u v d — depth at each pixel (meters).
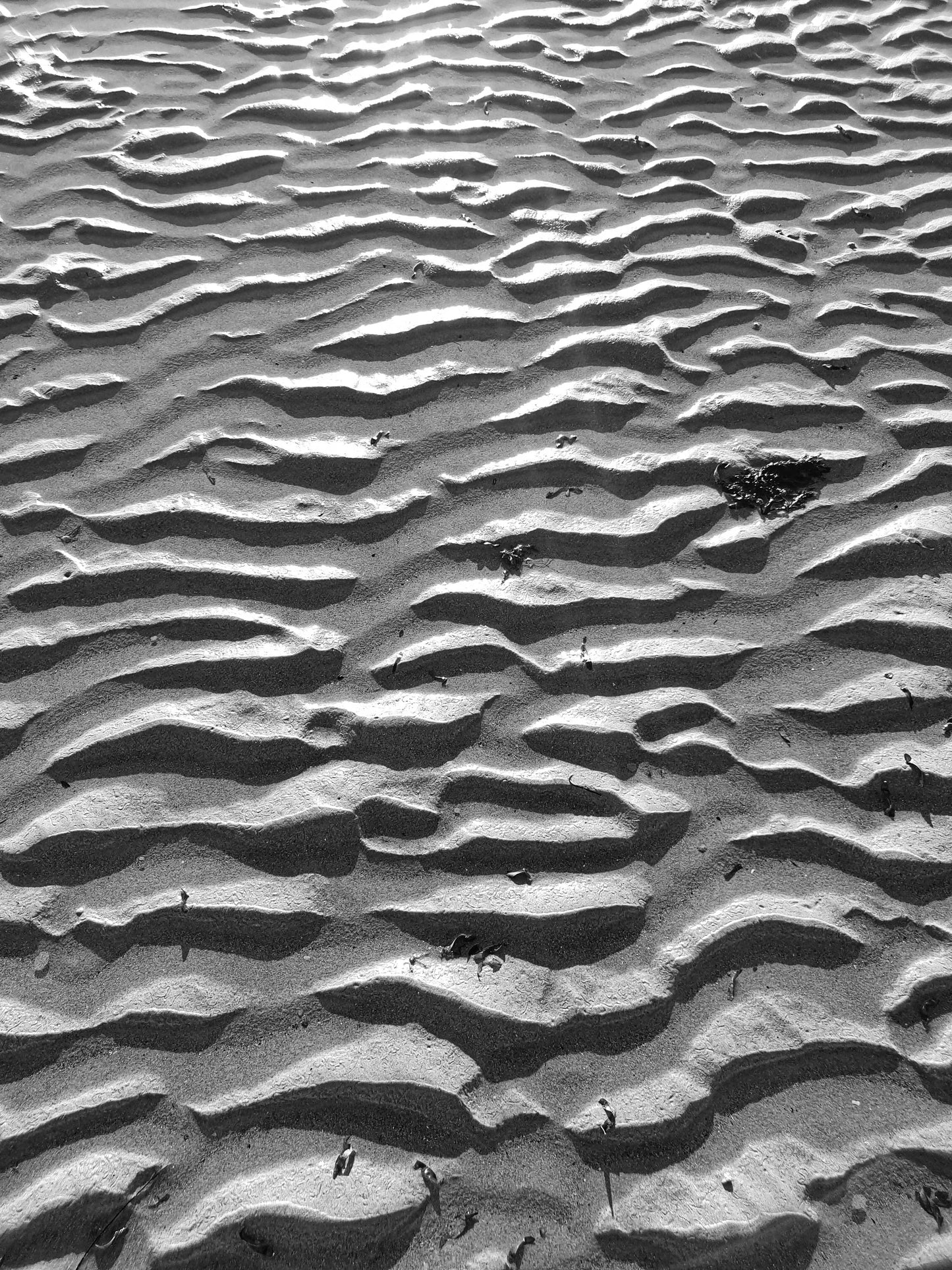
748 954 1.92
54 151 3.70
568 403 2.86
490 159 3.70
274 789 2.13
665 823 2.08
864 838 2.06
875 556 2.50
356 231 3.40
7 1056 1.79
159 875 2.01
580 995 1.86
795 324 3.13
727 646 2.36
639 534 2.56
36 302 3.16
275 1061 1.79
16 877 2.01
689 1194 1.66
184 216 3.45
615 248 3.36
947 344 3.05
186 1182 1.67
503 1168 1.68
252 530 2.57
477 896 1.98
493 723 2.23
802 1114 1.75
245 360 2.98
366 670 2.31
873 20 4.50
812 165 3.74
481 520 2.60
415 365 2.97
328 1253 1.60
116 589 2.46
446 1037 1.81
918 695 2.26
